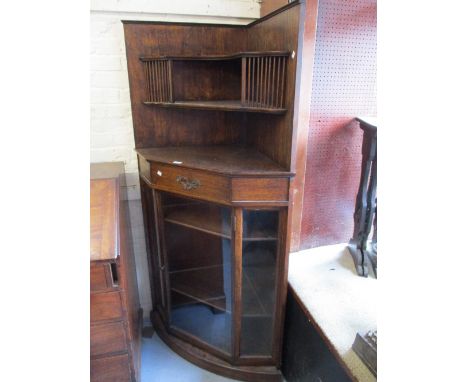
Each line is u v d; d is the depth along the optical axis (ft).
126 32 4.42
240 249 4.06
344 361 3.21
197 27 4.59
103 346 3.40
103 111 4.85
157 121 4.89
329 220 5.05
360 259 4.59
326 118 4.43
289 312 4.49
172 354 5.28
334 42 4.10
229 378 4.83
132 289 4.87
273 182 3.69
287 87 3.48
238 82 4.94
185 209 4.63
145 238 5.44
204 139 5.13
